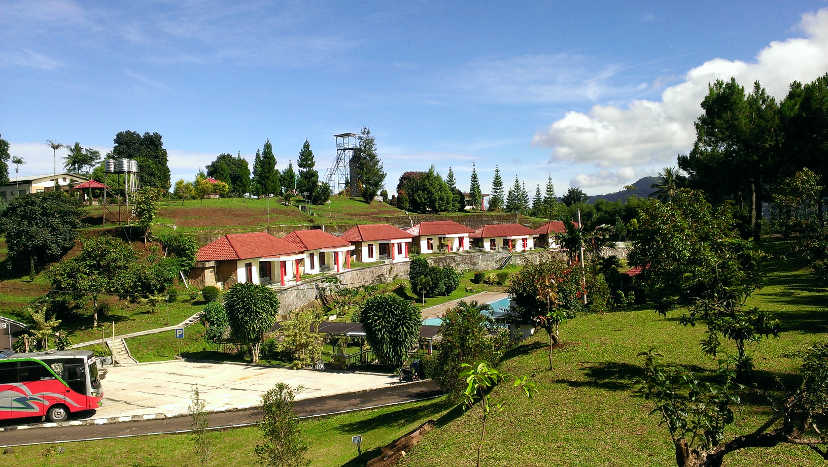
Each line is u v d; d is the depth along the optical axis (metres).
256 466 19.92
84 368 26.12
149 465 20.45
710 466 9.04
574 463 13.55
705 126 54.59
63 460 20.89
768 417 14.84
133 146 104.94
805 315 26.36
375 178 117.12
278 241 56.84
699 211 19.62
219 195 99.38
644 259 20.69
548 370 22.16
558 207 119.69
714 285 17.86
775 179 50.59
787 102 49.28
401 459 15.70
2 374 25.08
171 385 32.06
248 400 28.91
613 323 30.36
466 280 71.81
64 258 51.50
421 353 37.31
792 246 19.52
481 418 17.80
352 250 71.19
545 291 23.80
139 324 42.50
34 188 74.69
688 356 21.83
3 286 47.22
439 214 102.25
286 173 116.00
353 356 37.88
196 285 50.72
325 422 25.53
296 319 38.09
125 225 58.38
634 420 16.02
